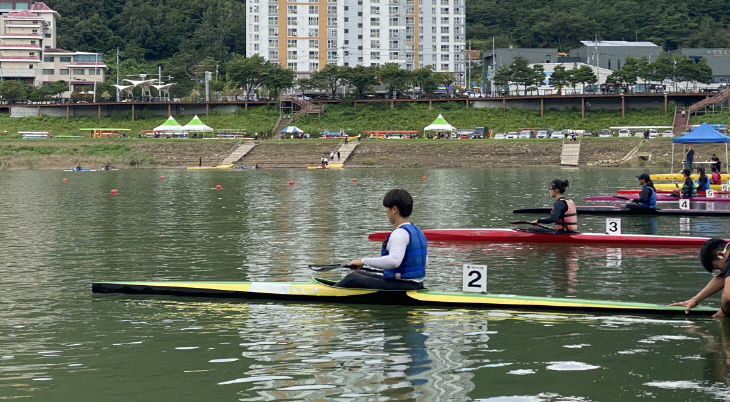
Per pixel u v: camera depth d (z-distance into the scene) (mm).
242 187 56625
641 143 98188
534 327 12531
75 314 13844
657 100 131500
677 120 123625
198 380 9914
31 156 103000
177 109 142125
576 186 55812
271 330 12469
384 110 140375
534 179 65812
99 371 10367
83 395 9398
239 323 12977
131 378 10039
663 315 13328
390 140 109375
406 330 12375
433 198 44156
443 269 18844
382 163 100188
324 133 122500
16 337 12203
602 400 9039
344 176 74312
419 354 11000
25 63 196625
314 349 11312
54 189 54969
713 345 11383
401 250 13633
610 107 133500
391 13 177250
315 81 151250
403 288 14125
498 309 13789
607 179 65312
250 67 145500
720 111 125812
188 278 17938
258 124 134125
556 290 16016
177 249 22984
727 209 34562
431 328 12477
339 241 24734
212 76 185875
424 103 142000
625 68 142750
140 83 153125
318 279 15031
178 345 11641
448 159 100375
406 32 178750
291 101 141125
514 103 138125
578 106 135000
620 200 41312
